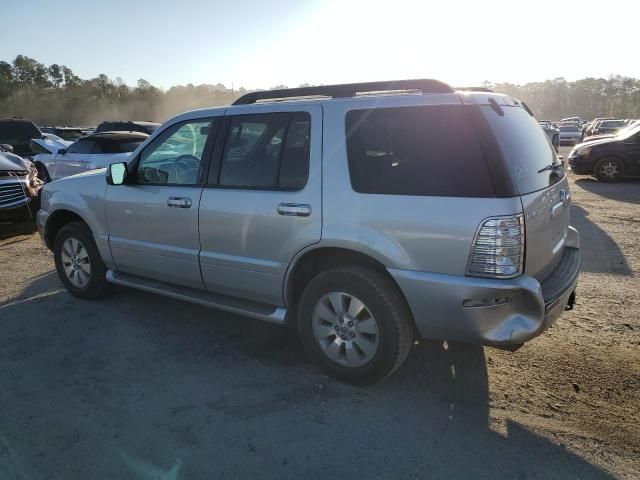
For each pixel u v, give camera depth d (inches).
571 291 128.3
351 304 127.6
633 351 148.7
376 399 126.6
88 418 119.3
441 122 115.2
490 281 108.3
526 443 108.7
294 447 108.4
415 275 115.5
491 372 138.5
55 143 568.4
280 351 153.3
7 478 99.3
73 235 191.5
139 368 143.3
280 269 137.0
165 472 100.8
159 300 196.4
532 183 118.1
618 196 435.2
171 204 156.8
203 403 125.5
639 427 113.5
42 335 165.5
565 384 131.7
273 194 135.3
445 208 111.3
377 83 129.3
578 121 2271.2
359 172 123.0
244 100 152.4
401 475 99.6
